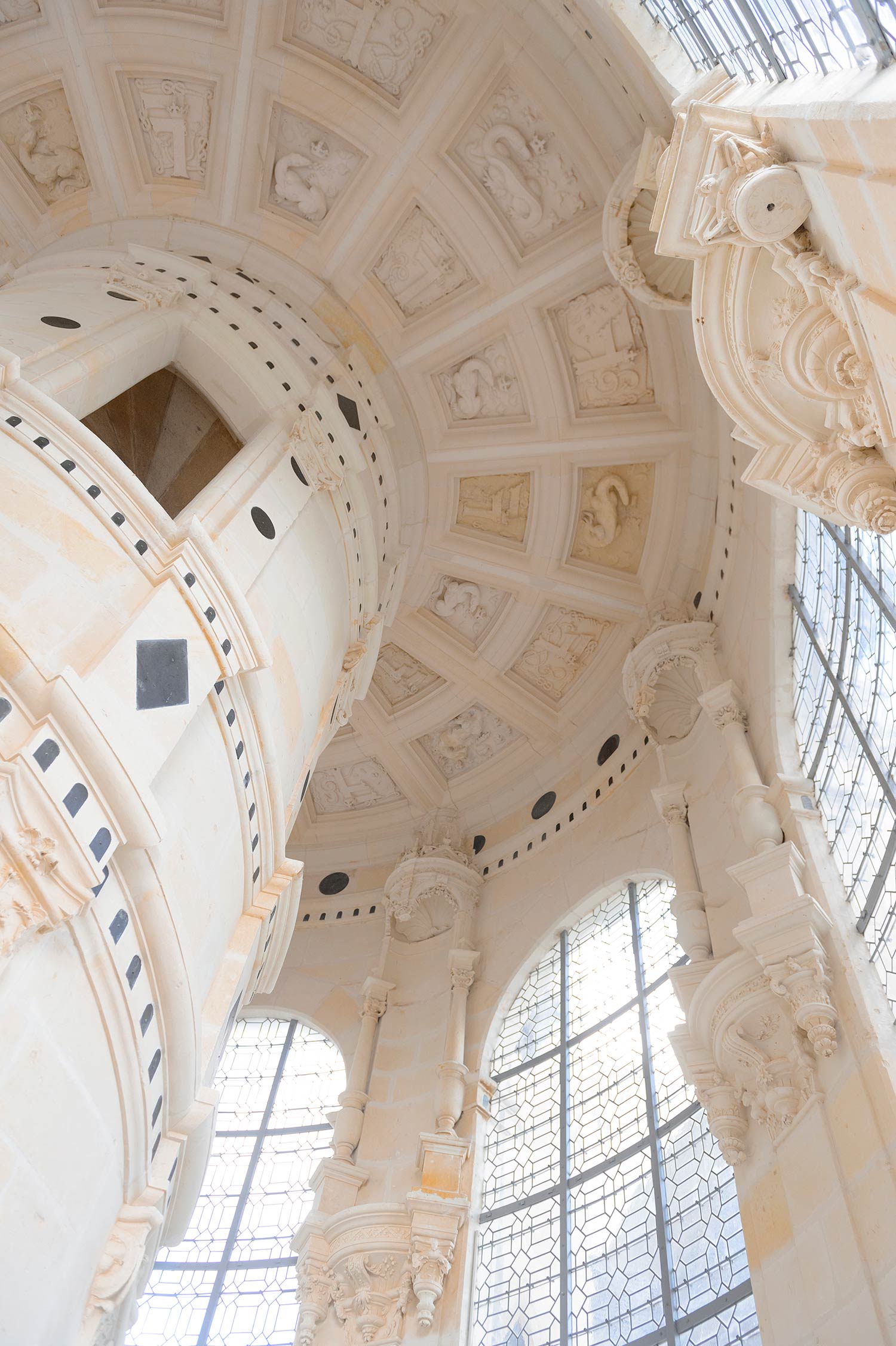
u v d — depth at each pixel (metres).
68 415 7.09
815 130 4.55
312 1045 13.75
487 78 11.59
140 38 11.90
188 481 9.97
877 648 8.28
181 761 6.82
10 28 11.90
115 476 7.14
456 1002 12.60
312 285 12.81
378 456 11.62
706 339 5.83
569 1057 11.34
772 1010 7.82
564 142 11.65
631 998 11.15
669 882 11.55
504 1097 11.64
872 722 8.22
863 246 4.45
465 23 11.33
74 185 12.99
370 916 14.94
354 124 12.12
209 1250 11.62
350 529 10.38
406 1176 11.01
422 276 12.80
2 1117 4.91
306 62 11.86
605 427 13.00
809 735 9.54
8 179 12.84
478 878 14.26
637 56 8.85
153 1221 5.98
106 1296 5.54
